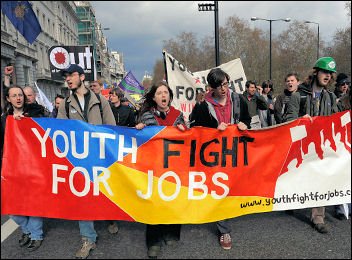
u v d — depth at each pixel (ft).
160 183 8.91
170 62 18.38
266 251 8.39
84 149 8.86
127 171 8.84
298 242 8.87
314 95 10.39
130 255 8.32
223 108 9.29
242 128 8.96
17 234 9.77
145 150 8.88
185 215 8.89
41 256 8.33
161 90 8.79
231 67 18.84
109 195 8.86
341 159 9.97
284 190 9.60
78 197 8.87
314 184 9.77
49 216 8.87
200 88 18.54
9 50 52.03
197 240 9.24
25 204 8.89
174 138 8.90
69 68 9.10
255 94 16.94
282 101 14.57
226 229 8.83
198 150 9.01
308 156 9.75
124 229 10.05
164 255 8.34
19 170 8.91
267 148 9.46
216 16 26.55
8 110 9.55
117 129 8.86
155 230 8.79
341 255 8.07
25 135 8.93
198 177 9.03
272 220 10.57
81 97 9.45
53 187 8.92
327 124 9.82
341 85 13.52
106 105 9.78
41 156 8.93
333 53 91.81
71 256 8.33
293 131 9.55
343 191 9.96
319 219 9.75
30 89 12.69
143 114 9.22
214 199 9.08
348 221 10.43
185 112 18.49
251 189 9.38
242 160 9.27
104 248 8.75
